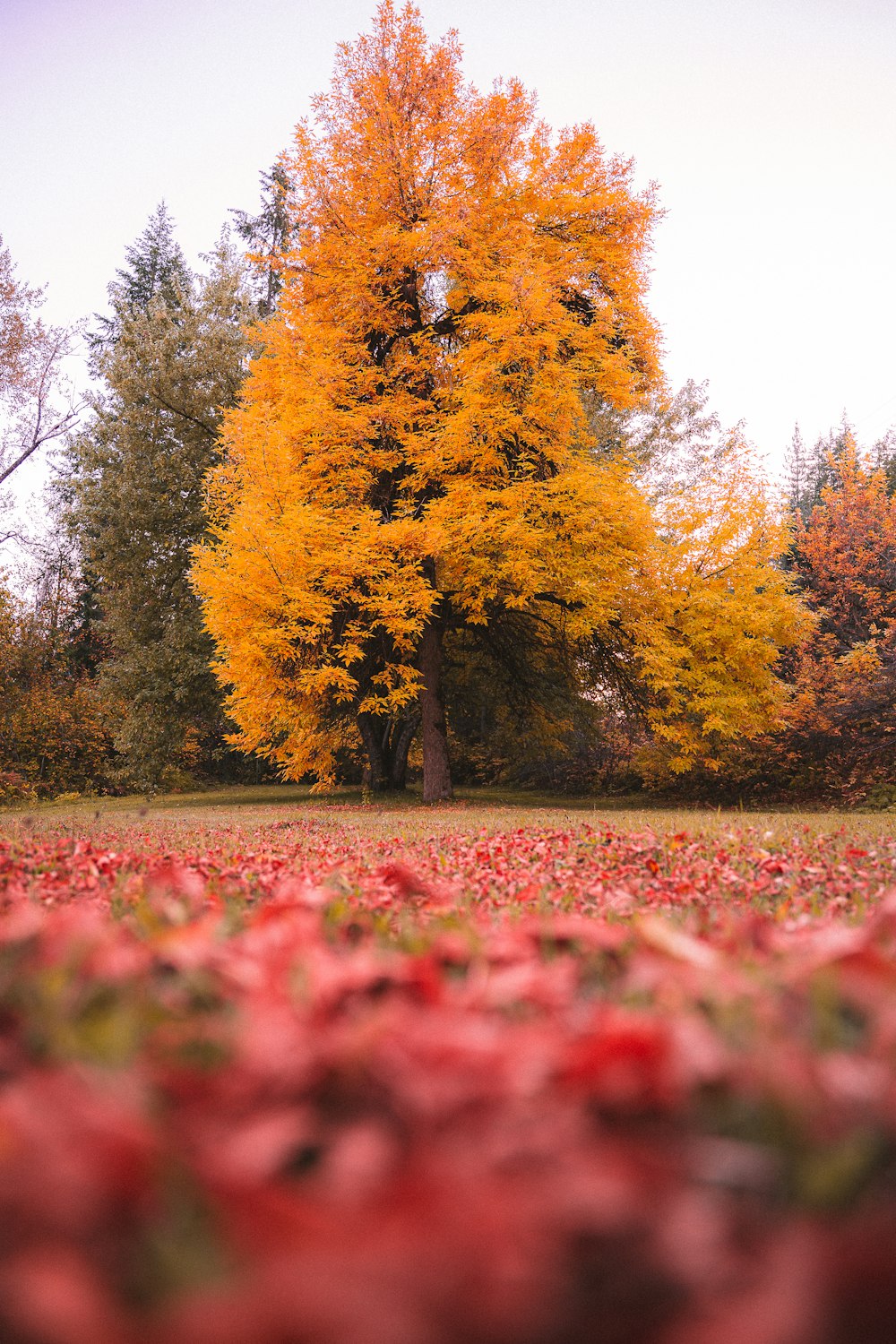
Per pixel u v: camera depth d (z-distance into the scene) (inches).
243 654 602.9
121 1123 39.6
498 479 676.7
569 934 109.6
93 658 1330.0
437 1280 29.4
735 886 192.9
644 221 720.3
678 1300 32.3
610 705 827.4
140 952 92.3
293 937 100.7
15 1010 69.2
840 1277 30.3
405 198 716.7
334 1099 52.4
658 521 706.2
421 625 647.8
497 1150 42.3
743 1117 48.9
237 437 669.3
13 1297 28.2
